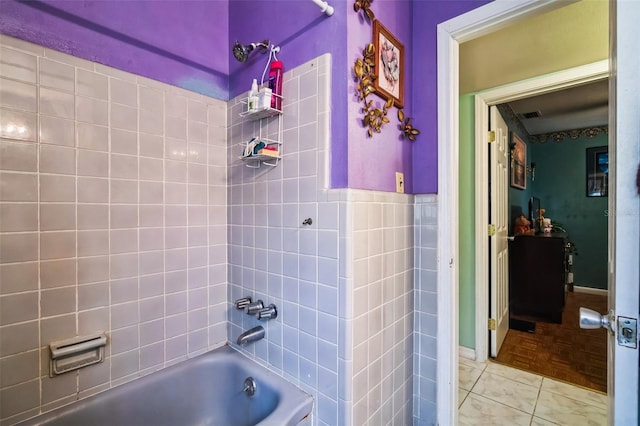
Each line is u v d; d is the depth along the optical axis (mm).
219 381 1448
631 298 637
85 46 1130
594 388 1884
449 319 1390
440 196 1409
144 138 1289
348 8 1080
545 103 2906
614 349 667
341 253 1062
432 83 1439
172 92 1380
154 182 1322
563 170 4043
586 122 3543
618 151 648
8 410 980
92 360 1151
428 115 1453
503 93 2137
